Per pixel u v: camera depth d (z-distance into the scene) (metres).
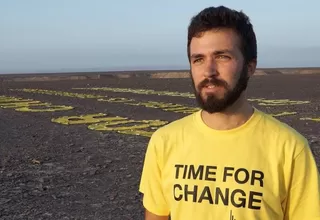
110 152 4.75
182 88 15.82
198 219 0.92
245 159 0.92
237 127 0.94
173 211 0.96
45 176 3.74
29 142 5.46
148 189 1.02
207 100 0.93
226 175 0.92
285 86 16.48
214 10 0.93
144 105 9.72
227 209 0.90
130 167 4.04
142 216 2.73
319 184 0.93
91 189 3.34
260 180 0.90
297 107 9.13
